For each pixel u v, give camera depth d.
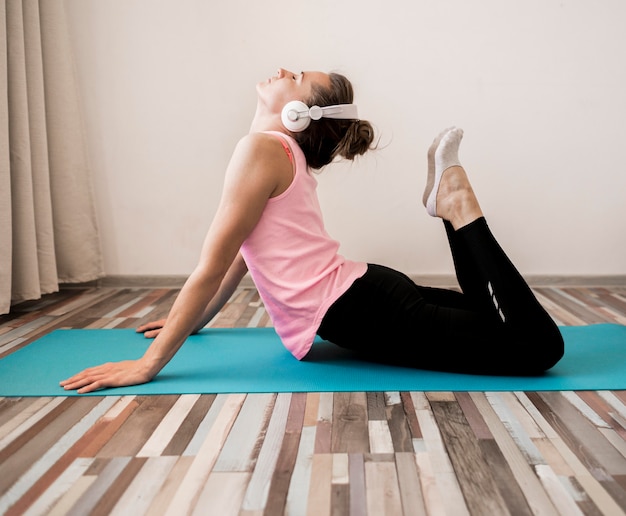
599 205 3.44
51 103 3.16
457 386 1.86
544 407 1.71
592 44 3.32
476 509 1.22
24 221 2.82
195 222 3.46
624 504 1.24
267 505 1.23
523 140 3.40
